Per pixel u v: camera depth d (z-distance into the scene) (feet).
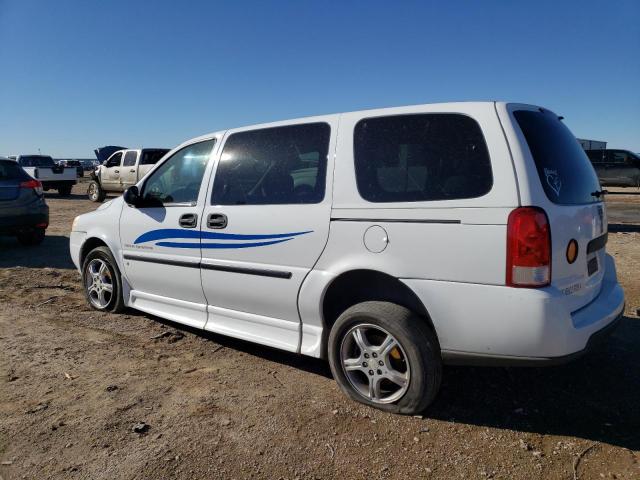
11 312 17.47
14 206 27.71
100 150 103.14
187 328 15.88
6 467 8.72
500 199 9.01
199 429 9.87
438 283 9.52
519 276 8.82
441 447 9.29
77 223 18.11
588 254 10.30
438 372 9.94
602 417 10.31
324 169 11.23
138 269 15.57
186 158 14.60
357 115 11.16
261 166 12.57
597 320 9.77
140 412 10.52
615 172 73.26
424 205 9.69
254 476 8.48
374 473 8.58
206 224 13.30
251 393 11.39
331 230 10.82
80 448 9.25
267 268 11.96
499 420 10.21
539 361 9.04
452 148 9.73
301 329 11.84
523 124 9.70
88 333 15.34
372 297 11.04
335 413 10.47
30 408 10.68
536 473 8.52
